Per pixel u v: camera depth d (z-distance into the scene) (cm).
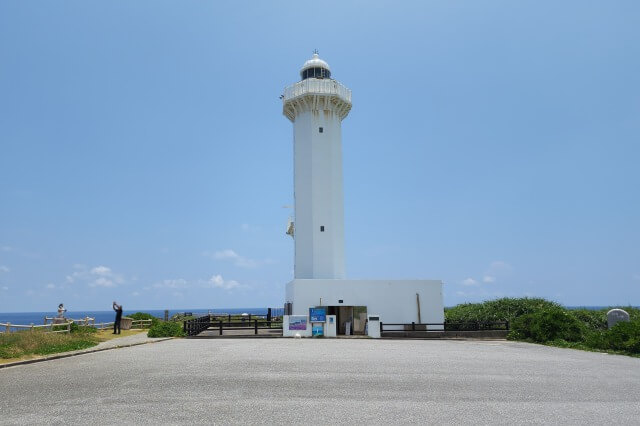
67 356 1861
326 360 1769
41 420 898
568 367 1645
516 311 4109
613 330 2269
